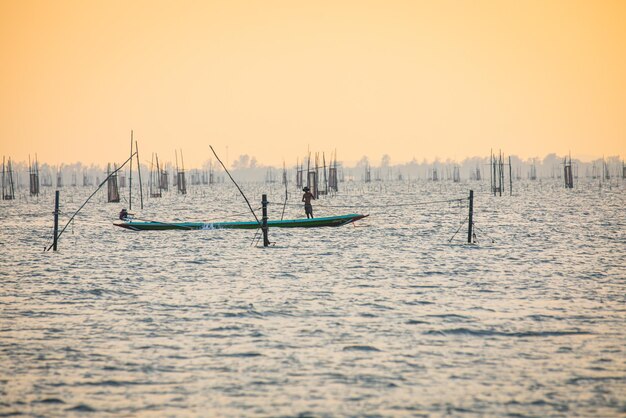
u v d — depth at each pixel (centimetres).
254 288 11112
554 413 5678
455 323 8550
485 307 9481
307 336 7975
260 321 8712
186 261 14438
